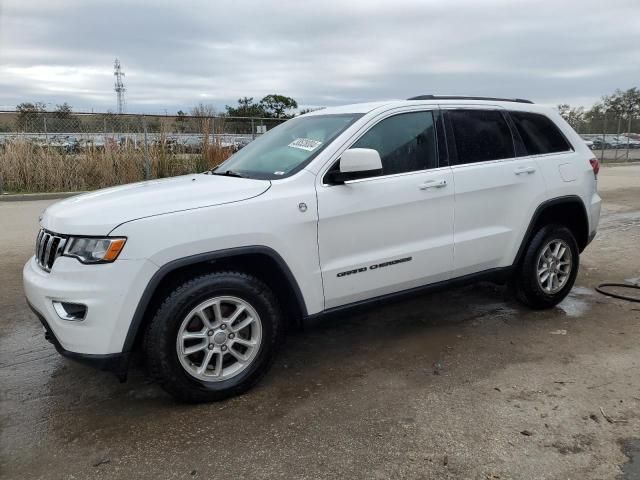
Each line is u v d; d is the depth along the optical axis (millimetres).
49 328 3105
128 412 3219
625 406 3166
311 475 2598
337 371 3715
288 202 3350
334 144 3633
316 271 3471
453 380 3537
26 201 12602
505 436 2883
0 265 6512
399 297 3900
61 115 14148
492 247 4270
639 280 5750
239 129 15797
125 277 2908
